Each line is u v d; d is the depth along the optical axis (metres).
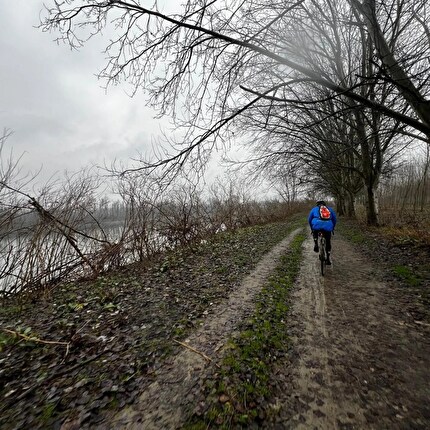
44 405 2.52
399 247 8.77
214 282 6.57
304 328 3.96
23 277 6.77
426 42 6.52
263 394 2.59
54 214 7.93
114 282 7.07
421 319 3.95
